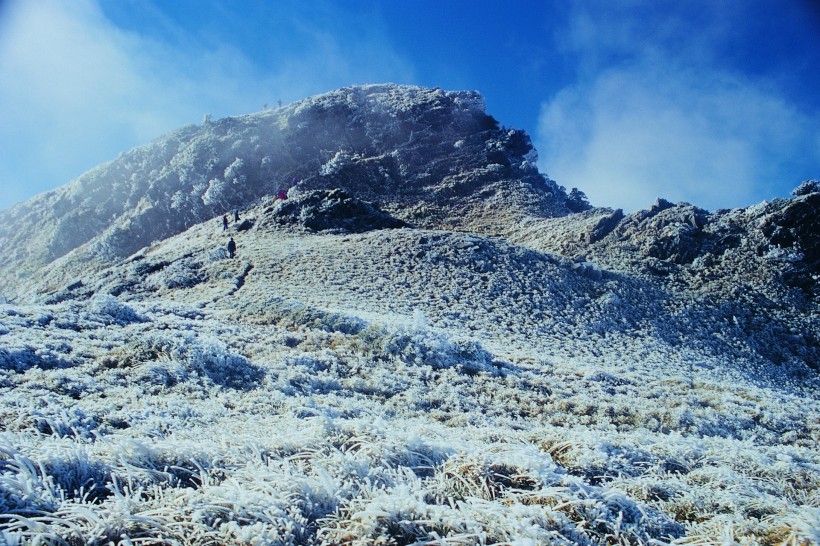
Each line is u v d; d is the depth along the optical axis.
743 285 46.66
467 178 92.81
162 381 11.62
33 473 4.39
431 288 36.50
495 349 23.47
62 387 10.14
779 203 55.97
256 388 12.46
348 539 4.04
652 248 52.84
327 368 15.45
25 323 14.65
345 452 6.02
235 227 59.31
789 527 4.79
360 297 32.78
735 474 7.12
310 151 99.81
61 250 91.69
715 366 31.16
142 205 91.06
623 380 20.28
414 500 4.36
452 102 121.12
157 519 3.94
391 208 80.25
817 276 48.94
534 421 13.67
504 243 49.66
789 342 39.66
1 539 3.40
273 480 4.71
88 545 3.62
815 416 18.17
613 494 5.19
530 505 4.70
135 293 38.91
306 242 48.75
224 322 20.06
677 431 14.20
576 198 105.44
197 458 5.36
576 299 38.62
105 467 4.95
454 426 11.76
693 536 4.62
